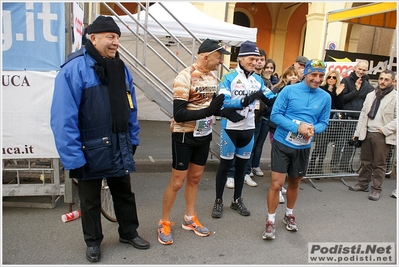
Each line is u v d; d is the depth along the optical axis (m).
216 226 3.11
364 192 4.35
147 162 5.05
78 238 2.73
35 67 2.94
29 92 2.96
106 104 2.20
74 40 3.26
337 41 10.27
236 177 3.37
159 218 3.19
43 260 2.40
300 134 2.73
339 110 4.51
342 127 4.62
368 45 13.41
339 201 3.97
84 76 2.14
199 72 2.54
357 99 4.78
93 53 2.17
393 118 3.91
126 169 2.30
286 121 2.74
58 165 3.11
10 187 3.11
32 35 2.89
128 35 6.16
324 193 4.24
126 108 2.29
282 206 3.70
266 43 13.33
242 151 3.24
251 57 2.92
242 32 6.32
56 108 2.06
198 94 2.54
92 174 2.21
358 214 3.59
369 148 4.21
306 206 3.76
